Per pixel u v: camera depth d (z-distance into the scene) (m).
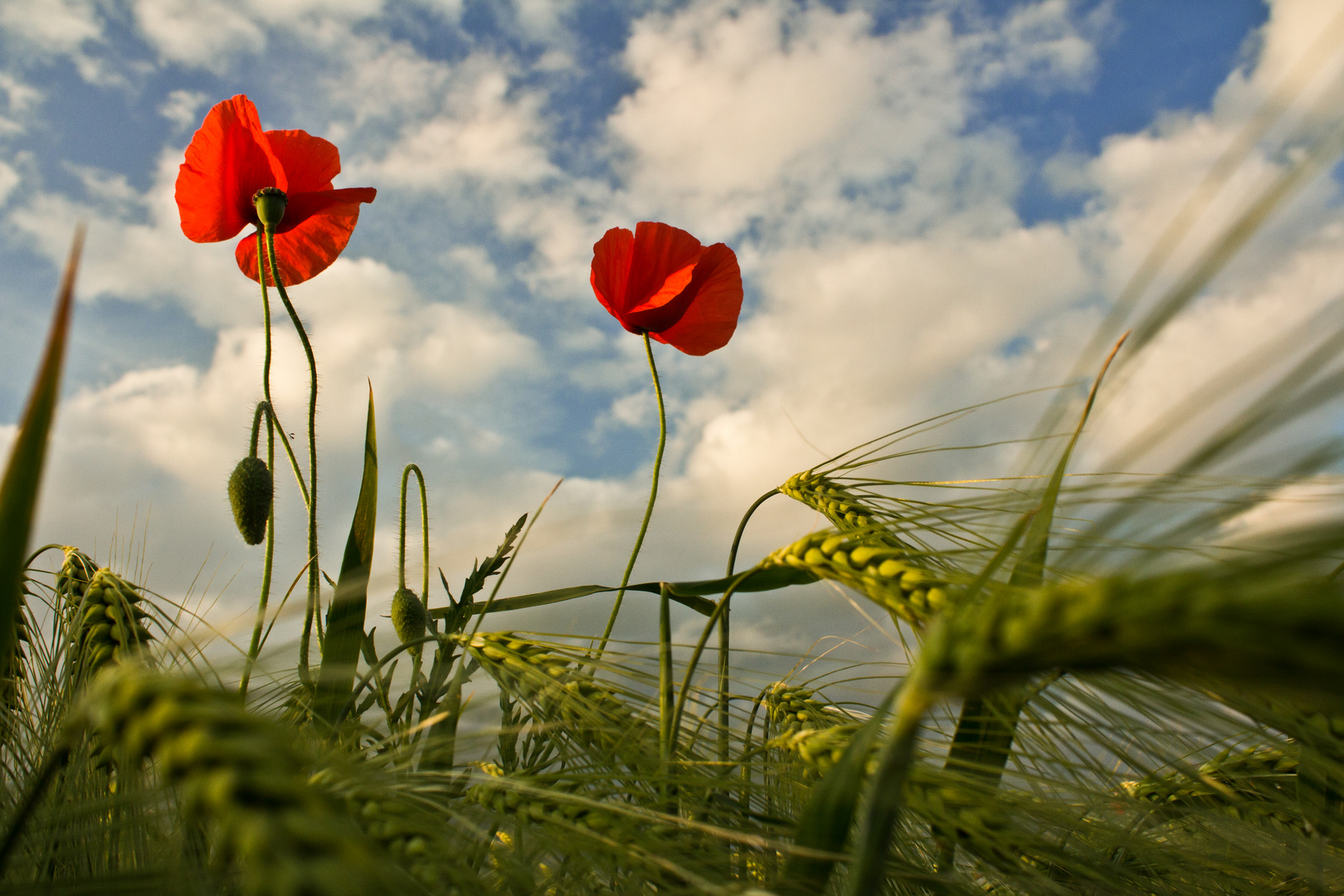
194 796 0.09
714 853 0.18
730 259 0.39
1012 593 0.13
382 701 0.24
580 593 0.28
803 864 0.14
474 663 0.24
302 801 0.08
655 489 0.29
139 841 0.17
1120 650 0.09
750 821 0.20
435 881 0.14
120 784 0.17
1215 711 0.13
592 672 0.22
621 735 0.21
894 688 0.13
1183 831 0.22
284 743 0.10
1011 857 0.17
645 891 0.18
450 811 0.17
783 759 0.21
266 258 0.35
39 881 0.14
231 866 0.13
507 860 0.17
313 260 0.36
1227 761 0.22
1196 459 0.08
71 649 0.22
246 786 0.08
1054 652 0.09
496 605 0.29
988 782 0.18
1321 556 0.07
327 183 0.35
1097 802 0.19
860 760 0.14
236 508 0.25
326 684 0.22
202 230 0.32
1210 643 0.08
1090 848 0.20
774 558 0.18
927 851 0.20
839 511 0.24
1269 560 0.08
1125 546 0.11
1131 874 0.19
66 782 0.19
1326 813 0.18
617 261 0.37
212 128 0.31
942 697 0.11
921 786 0.19
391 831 0.15
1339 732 0.14
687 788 0.21
